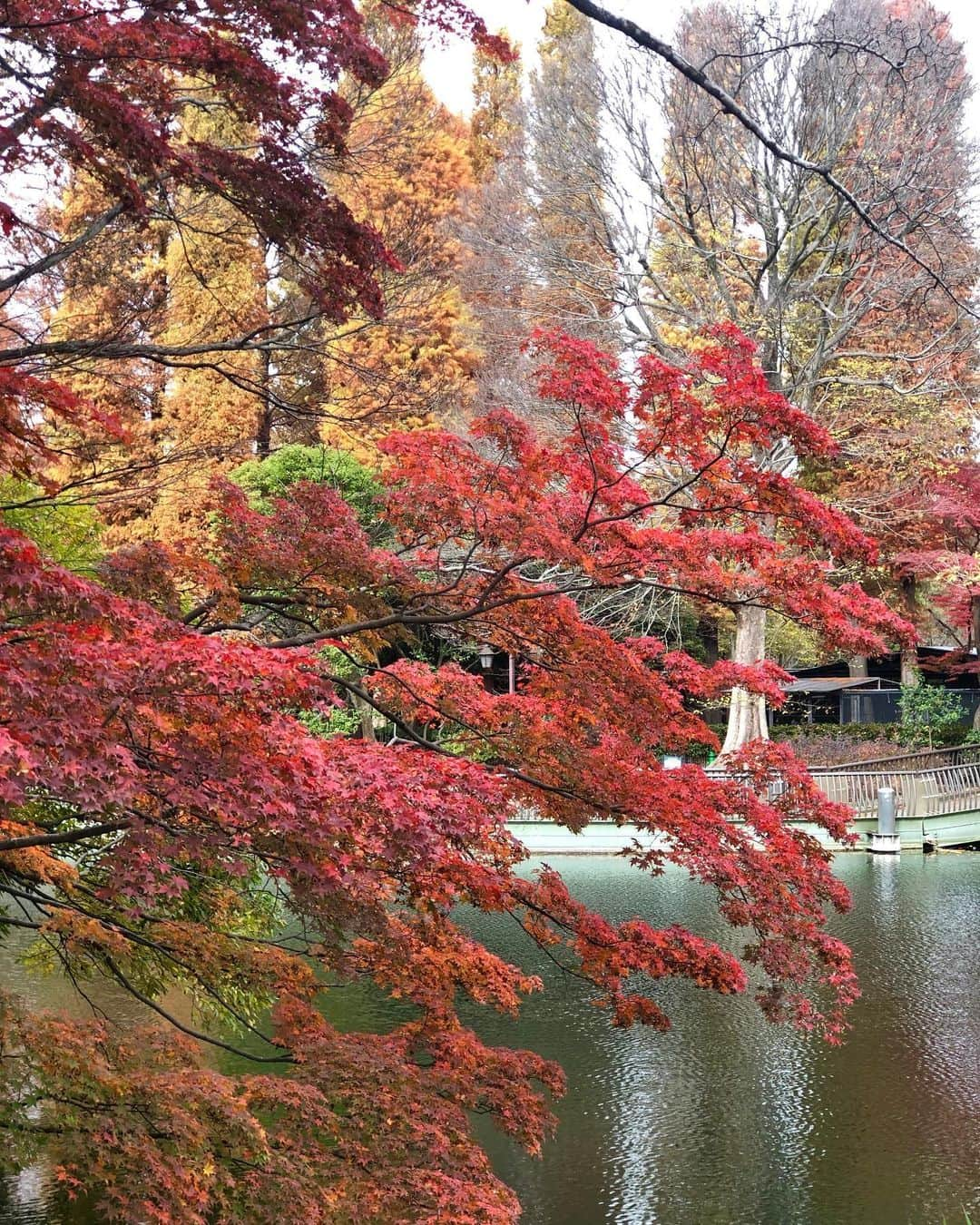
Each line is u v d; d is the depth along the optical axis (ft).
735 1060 40.29
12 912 48.34
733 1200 29.48
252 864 22.50
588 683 23.88
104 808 15.37
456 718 24.12
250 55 17.56
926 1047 41.37
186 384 75.92
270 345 21.77
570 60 93.91
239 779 13.87
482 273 95.61
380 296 20.53
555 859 79.61
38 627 13.84
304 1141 18.13
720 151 84.99
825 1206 29.09
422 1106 19.04
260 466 72.38
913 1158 32.09
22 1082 17.42
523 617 23.97
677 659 26.45
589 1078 38.50
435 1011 21.81
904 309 87.71
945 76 65.57
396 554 25.79
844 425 94.38
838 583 92.68
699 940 23.49
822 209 81.97
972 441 98.32
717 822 23.73
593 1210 29.01
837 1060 40.24
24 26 14.84
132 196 17.89
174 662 13.01
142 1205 15.60
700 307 96.27
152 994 27.50
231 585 23.17
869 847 83.97
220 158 18.79
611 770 23.70
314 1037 20.33
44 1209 27.43
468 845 22.18
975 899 65.41
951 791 85.76
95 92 16.34
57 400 17.72
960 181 77.92
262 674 13.39
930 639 151.94
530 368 91.09
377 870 19.76
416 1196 17.57
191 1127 16.80
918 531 100.73
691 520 22.15
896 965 51.96
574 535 22.54
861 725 115.34
